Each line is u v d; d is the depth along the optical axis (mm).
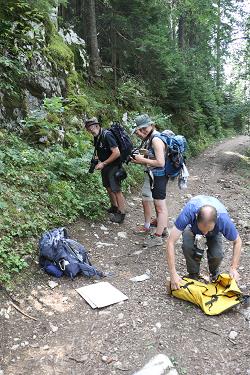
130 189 8523
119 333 3428
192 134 17953
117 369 3008
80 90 10156
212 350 3229
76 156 7555
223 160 16422
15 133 7016
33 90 7711
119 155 5906
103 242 5465
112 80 13125
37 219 5188
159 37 13445
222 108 23750
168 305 3869
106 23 13016
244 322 3590
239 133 30922
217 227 3615
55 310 3764
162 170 5332
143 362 3072
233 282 3818
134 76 13961
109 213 6484
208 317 3658
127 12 12695
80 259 4480
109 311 3760
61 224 5520
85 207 6184
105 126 10242
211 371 3002
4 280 3945
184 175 5422
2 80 6969
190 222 3658
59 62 8812
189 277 4289
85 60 12141
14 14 7715
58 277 4312
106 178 6160
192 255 4113
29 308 3754
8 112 7012
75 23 13570
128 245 5500
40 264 4445
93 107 10195
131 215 6965
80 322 3600
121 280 4426
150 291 4172
